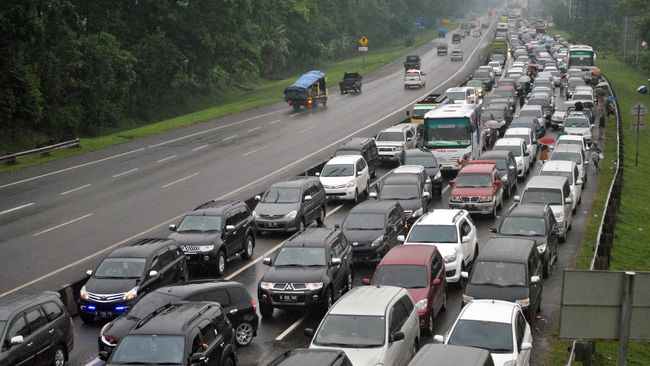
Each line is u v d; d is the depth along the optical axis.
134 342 19.12
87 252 35.62
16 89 71.75
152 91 103.31
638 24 139.75
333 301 27.69
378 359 19.44
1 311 21.02
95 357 23.39
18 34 70.44
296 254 28.06
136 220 41.25
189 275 32.31
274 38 147.88
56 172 54.44
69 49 80.00
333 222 42.06
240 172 53.84
